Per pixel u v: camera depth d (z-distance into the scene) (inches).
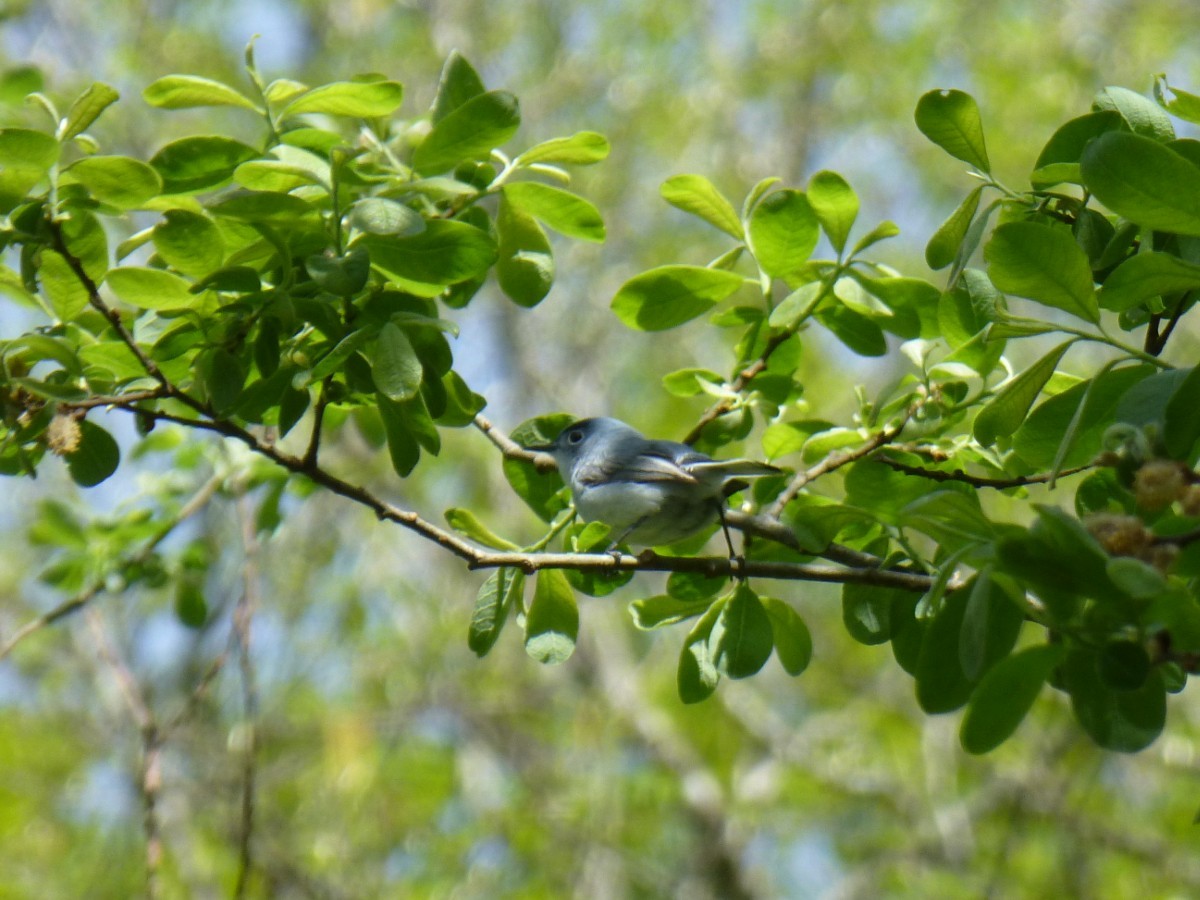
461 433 704.4
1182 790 642.8
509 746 711.7
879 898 671.8
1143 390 170.2
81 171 203.3
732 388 273.3
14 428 216.4
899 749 709.3
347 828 590.6
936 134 215.0
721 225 262.2
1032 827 631.8
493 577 233.6
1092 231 208.4
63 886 593.0
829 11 780.0
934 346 246.7
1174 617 141.2
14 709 650.2
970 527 153.5
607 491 281.7
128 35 710.5
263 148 237.0
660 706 750.5
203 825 587.5
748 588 226.2
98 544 327.9
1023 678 146.9
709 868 671.8
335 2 742.5
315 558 659.4
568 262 750.5
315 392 257.0
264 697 633.6
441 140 213.8
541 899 638.5
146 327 238.1
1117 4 737.0
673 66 785.6
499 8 765.3
